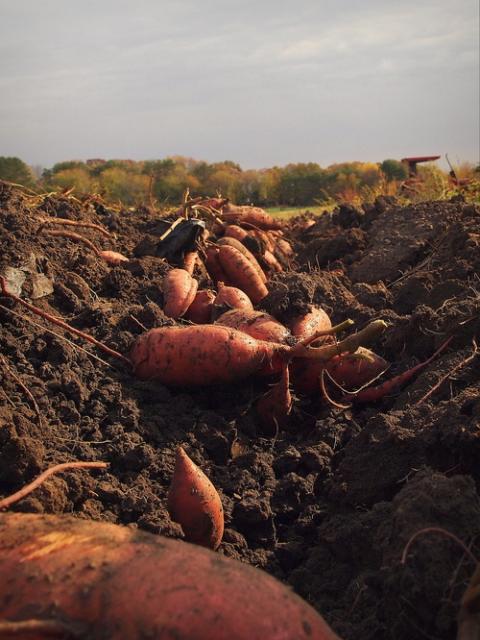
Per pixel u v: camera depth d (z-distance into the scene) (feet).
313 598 1.61
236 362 2.15
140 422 2.05
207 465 1.99
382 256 3.56
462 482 1.45
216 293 2.93
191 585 0.99
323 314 2.64
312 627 1.00
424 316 2.49
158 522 1.64
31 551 1.08
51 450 1.78
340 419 2.26
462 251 3.10
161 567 1.03
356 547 1.62
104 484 1.75
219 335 2.16
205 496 1.70
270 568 1.77
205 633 0.94
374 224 4.07
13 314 2.23
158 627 0.95
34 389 1.97
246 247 3.72
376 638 1.35
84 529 1.13
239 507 1.84
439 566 1.28
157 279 2.95
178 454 1.74
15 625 0.92
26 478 1.63
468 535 1.35
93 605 0.98
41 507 1.54
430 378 2.19
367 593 1.44
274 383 2.30
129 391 2.14
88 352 2.25
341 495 1.85
